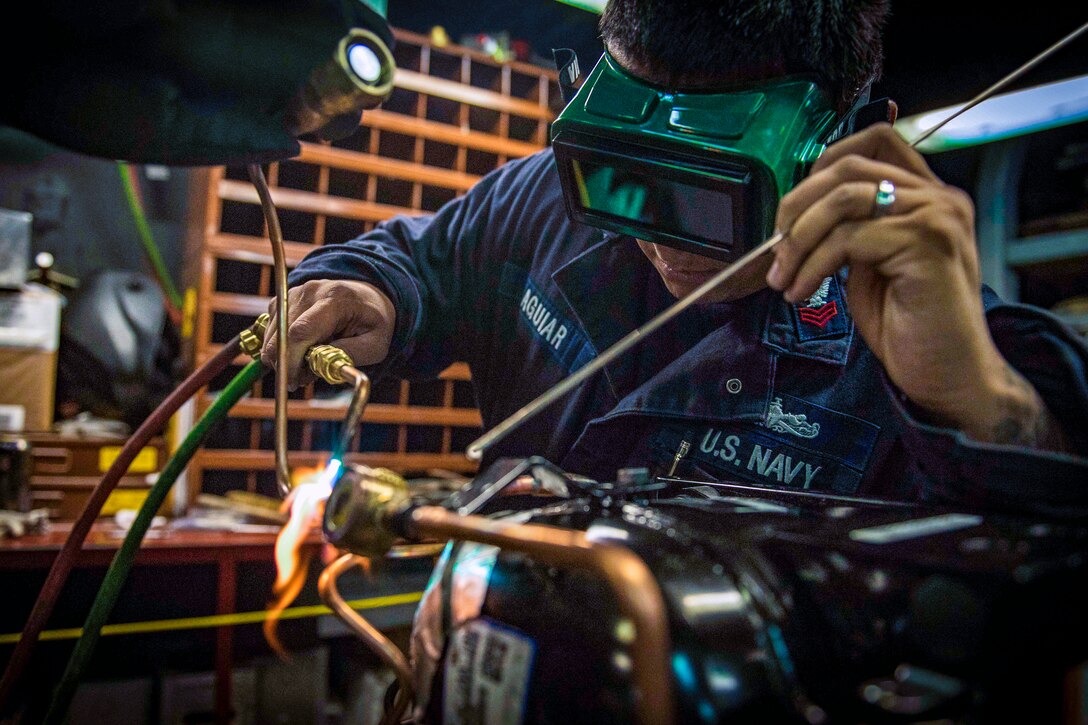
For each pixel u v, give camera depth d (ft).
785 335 2.62
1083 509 1.45
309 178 7.82
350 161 7.45
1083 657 1.17
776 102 1.98
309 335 2.46
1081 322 7.38
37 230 9.54
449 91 7.91
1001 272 7.97
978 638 1.12
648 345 2.84
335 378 2.18
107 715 6.07
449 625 1.47
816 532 1.39
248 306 7.32
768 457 2.53
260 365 2.41
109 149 1.91
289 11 1.72
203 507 7.07
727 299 2.65
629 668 1.18
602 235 2.99
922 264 1.59
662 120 2.03
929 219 1.59
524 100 8.61
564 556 1.11
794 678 1.16
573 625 1.28
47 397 7.38
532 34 9.24
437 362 3.43
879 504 1.72
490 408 3.38
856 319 1.83
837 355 2.60
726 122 1.96
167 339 9.43
